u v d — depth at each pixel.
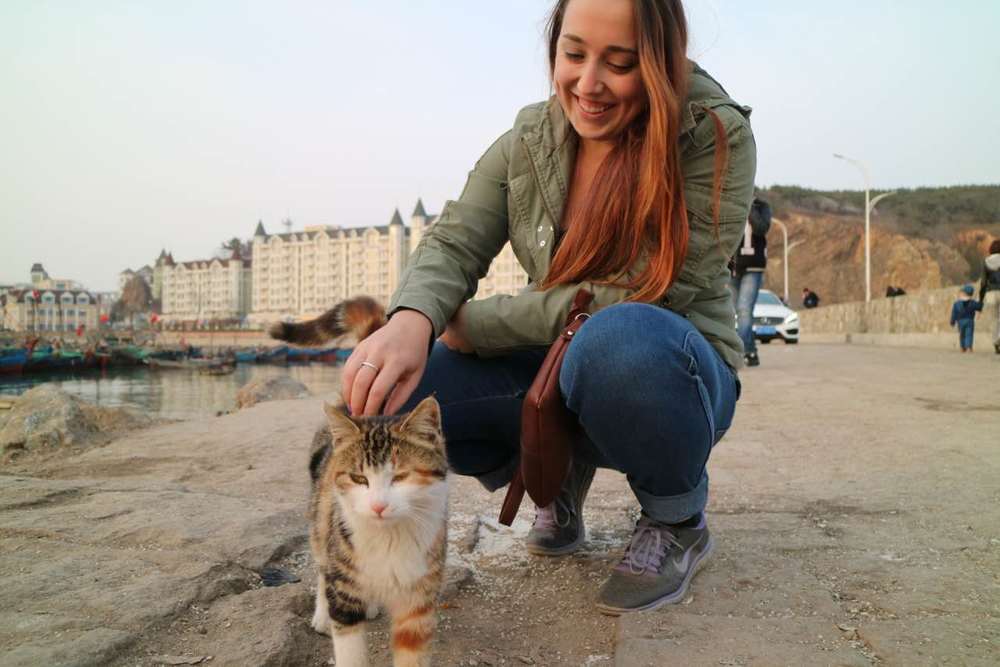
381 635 2.59
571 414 2.50
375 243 125.31
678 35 2.49
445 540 2.40
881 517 3.71
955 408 7.25
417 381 2.57
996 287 16.59
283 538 3.27
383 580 2.19
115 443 6.02
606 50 2.44
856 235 75.75
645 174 2.46
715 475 4.72
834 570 2.99
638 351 2.26
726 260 2.63
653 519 2.75
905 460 4.97
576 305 2.57
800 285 74.00
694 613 2.56
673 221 2.46
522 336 2.69
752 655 2.22
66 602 2.45
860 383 9.84
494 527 3.79
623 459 2.54
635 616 2.53
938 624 2.41
